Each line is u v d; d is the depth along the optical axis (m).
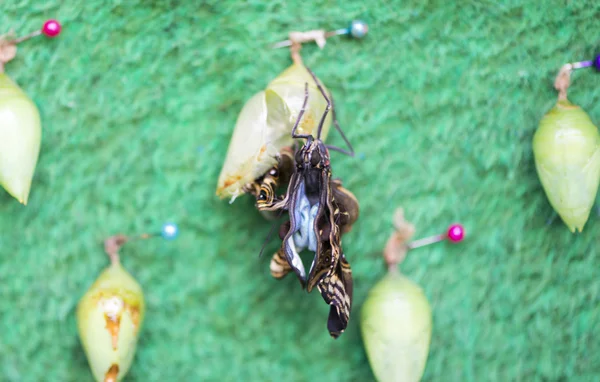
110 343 0.36
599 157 0.37
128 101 0.37
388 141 0.38
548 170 0.37
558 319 0.38
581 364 0.38
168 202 0.37
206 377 0.37
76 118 0.37
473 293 0.38
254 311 0.38
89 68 0.37
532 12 0.38
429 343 0.37
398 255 0.37
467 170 0.38
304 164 0.35
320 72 0.38
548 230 0.38
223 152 0.37
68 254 0.37
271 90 0.36
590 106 0.38
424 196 0.38
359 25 0.37
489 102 0.38
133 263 0.37
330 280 0.35
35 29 0.37
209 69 0.37
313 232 0.35
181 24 0.37
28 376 0.37
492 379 0.38
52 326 0.37
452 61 0.38
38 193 0.37
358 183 0.38
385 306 0.36
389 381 0.36
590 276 0.38
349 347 0.38
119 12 0.37
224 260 0.37
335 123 0.37
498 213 0.38
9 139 0.36
